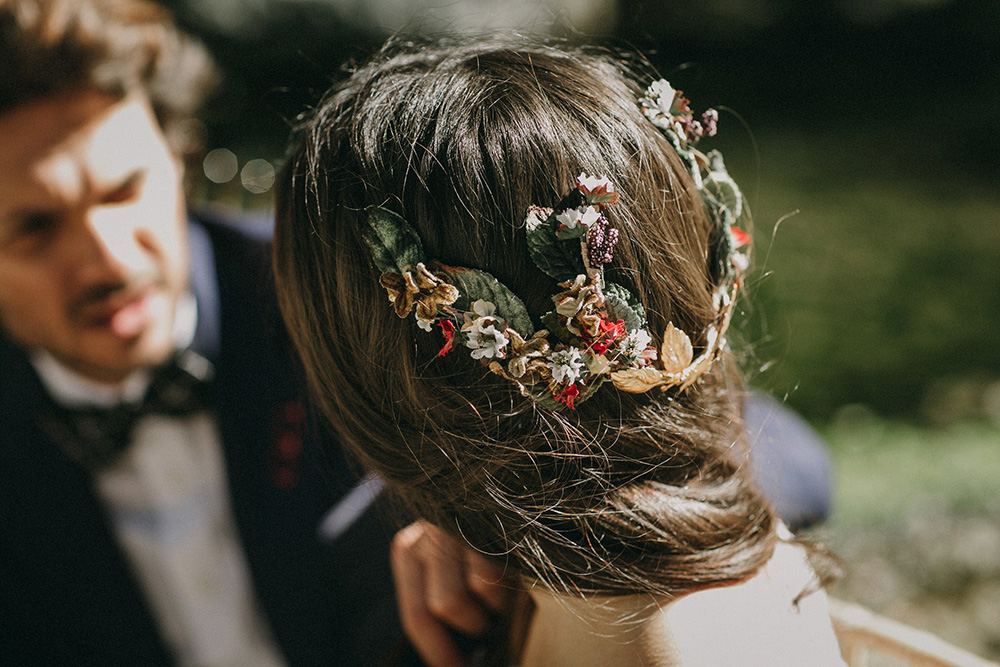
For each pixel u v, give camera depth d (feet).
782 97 28.32
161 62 4.08
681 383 2.40
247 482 4.63
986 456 10.53
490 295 2.21
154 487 4.87
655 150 2.37
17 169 3.49
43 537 4.63
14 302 3.94
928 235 19.58
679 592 2.42
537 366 2.20
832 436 11.76
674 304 2.39
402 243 2.23
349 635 4.49
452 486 2.48
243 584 5.21
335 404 2.66
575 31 3.29
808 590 2.64
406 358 2.37
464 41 2.83
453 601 3.11
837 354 14.48
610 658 2.41
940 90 28.68
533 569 2.45
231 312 4.66
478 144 2.22
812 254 18.49
